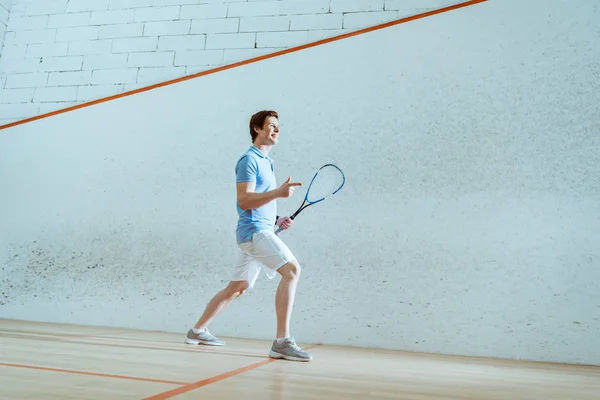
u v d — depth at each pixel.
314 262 2.89
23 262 3.38
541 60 2.87
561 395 1.31
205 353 1.82
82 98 3.65
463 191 2.79
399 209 2.86
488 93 2.90
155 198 3.27
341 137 3.05
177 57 3.55
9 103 3.79
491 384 1.45
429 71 3.02
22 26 3.95
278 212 3.02
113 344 1.97
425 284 2.72
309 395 1.02
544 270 2.60
